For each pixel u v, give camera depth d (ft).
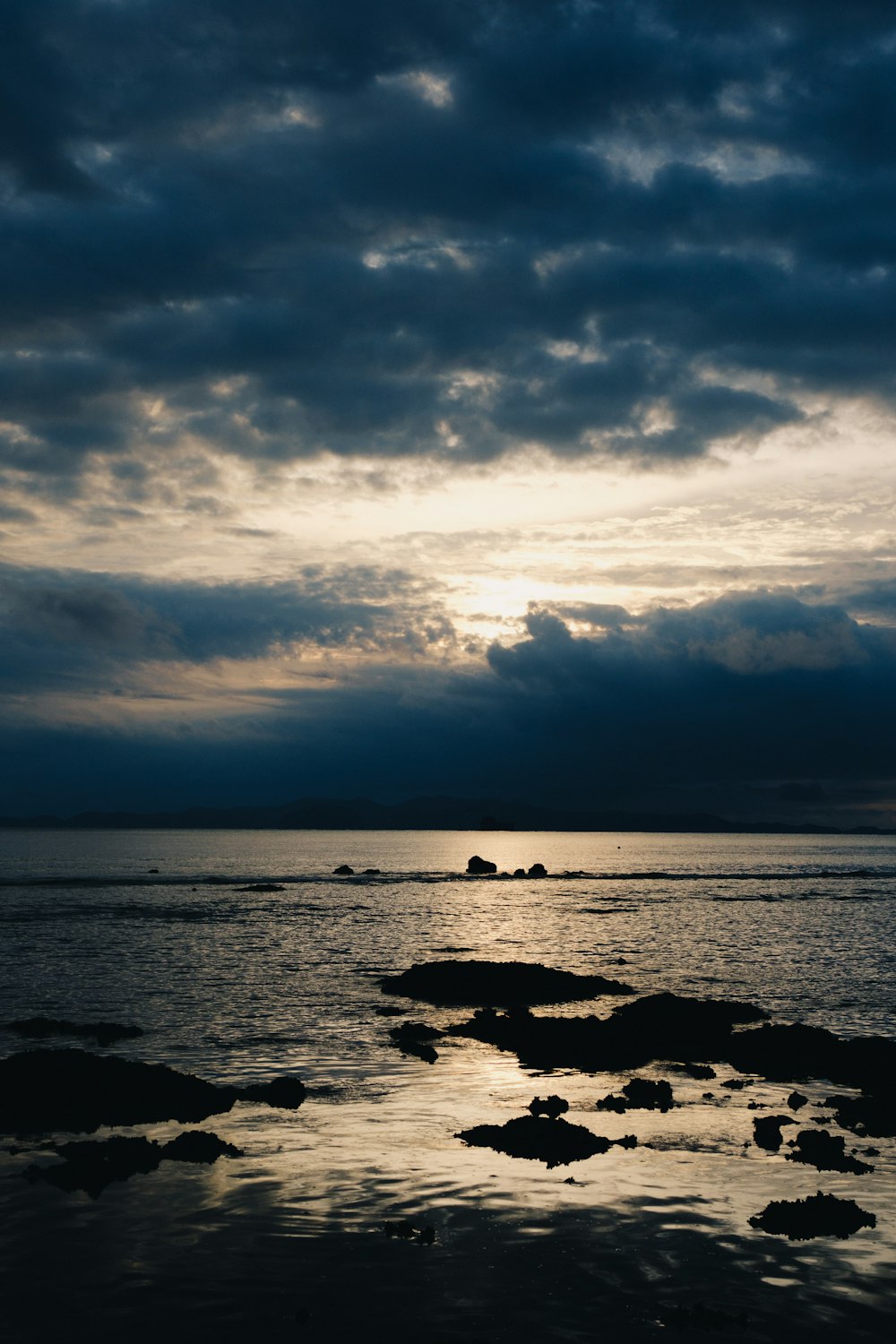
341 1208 50.19
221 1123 66.18
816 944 181.98
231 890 310.65
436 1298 40.32
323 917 228.02
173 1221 48.03
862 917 239.50
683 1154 60.90
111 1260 43.52
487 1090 77.20
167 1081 71.82
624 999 124.57
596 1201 51.85
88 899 268.62
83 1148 58.13
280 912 237.25
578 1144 61.16
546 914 245.24
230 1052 88.48
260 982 130.31
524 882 383.45
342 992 124.26
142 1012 107.55
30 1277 41.70
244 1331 37.45
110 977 131.95
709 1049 92.58
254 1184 53.67
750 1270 43.57
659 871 491.31
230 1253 44.50
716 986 134.10
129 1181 53.88
